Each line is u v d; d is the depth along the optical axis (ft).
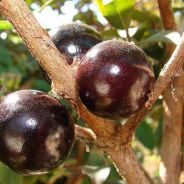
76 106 0.33
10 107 0.33
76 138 0.37
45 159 0.33
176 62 0.32
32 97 0.33
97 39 0.38
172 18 0.45
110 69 0.31
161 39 0.42
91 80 0.31
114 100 0.31
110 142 0.35
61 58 0.32
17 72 0.65
